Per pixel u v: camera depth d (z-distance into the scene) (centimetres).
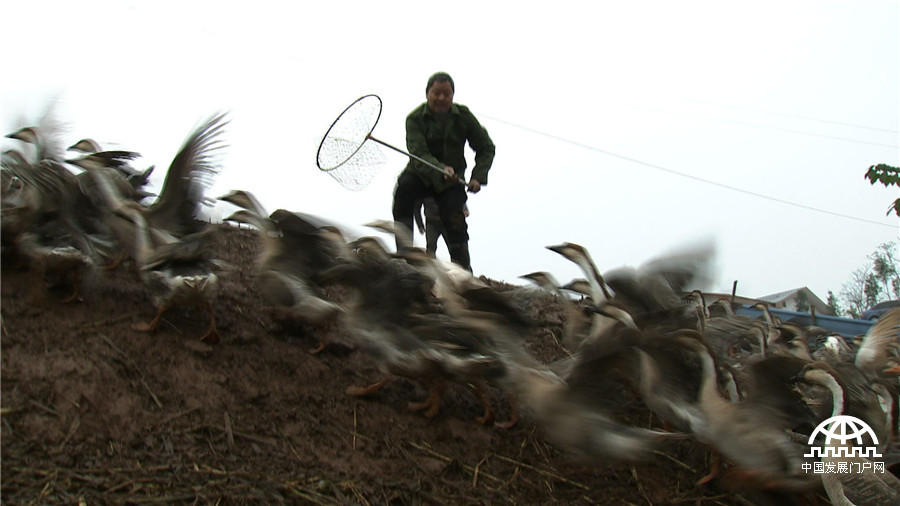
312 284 839
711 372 721
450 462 727
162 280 785
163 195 893
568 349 934
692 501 737
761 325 967
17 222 834
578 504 711
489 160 1042
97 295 845
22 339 729
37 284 838
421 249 880
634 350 735
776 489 672
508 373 732
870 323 1552
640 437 652
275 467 661
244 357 802
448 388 859
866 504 629
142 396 703
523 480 732
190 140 883
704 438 702
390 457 719
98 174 911
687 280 875
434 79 1005
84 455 621
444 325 758
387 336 764
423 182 1029
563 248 945
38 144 915
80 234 841
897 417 827
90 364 713
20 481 571
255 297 938
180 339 795
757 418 690
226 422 701
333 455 699
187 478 618
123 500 577
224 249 1068
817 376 707
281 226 858
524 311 862
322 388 797
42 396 667
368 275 804
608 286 889
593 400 690
